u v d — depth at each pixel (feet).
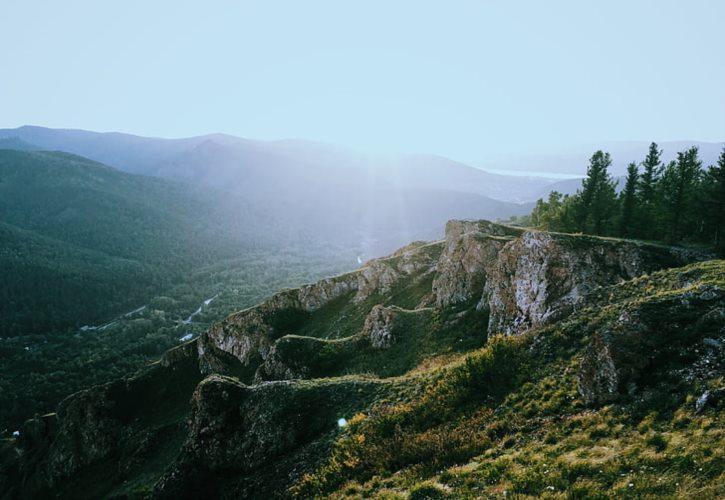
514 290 156.87
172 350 313.53
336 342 215.51
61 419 303.89
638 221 241.76
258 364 290.76
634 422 65.46
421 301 246.47
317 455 103.14
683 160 226.38
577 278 144.36
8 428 486.38
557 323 106.93
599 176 265.34
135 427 259.39
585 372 78.38
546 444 69.46
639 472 54.19
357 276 328.49
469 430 83.20
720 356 68.74
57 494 245.45
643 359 74.74
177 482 120.26
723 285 84.43
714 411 59.11
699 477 49.75
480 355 104.22
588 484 55.21
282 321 311.68
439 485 67.51
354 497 76.84
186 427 226.79
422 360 166.50
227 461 120.98
